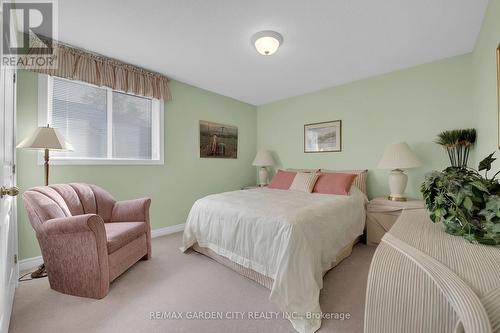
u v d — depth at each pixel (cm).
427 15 179
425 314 60
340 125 339
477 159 221
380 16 180
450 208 95
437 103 261
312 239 167
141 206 226
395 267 69
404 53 243
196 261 224
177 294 169
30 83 208
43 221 165
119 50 238
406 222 116
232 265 204
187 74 301
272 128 430
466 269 65
